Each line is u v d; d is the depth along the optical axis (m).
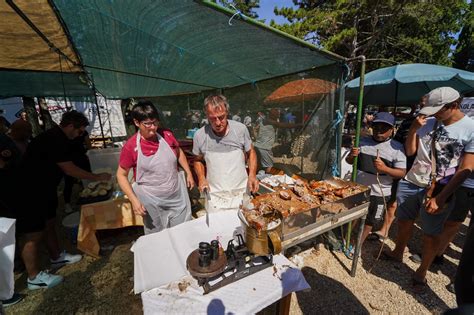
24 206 1.99
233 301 1.01
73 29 2.17
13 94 5.37
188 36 1.90
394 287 2.23
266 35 1.70
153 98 8.29
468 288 0.63
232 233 1.55
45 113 6.59
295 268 1.23
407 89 5.38
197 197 4.06
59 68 3.88
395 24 11.33
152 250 1.37
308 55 2.18
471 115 4.46
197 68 3.18
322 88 2.66
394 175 2.17
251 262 1.23
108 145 8.59
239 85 4.52
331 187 2.04
